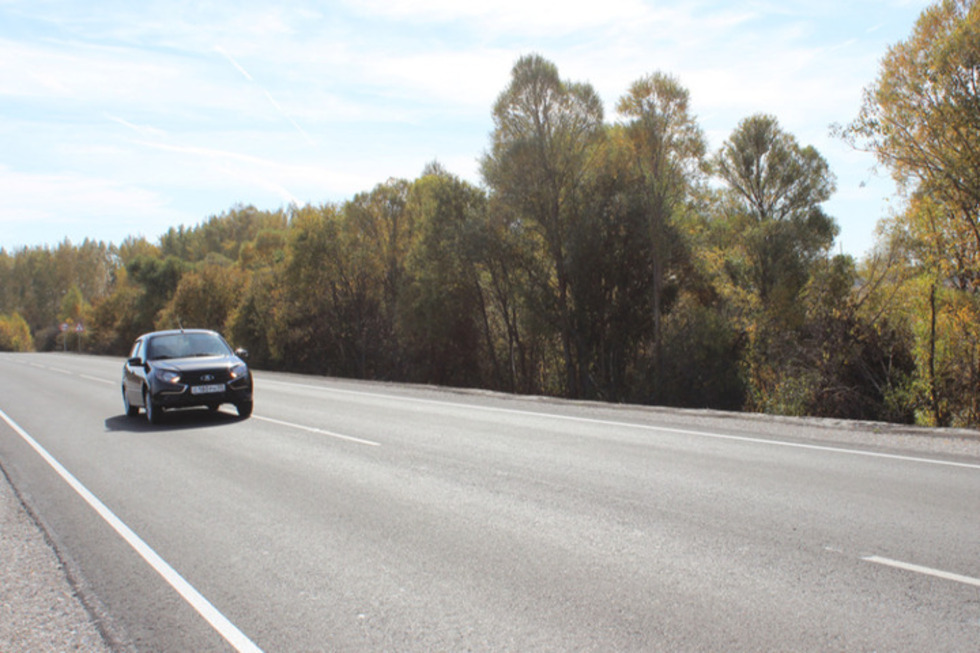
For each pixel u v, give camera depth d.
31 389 22.92
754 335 24.47
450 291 35.81
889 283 21.05
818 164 30.41
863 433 10.02
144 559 5.23
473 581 4.51
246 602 4.30
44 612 4.28
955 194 16.70
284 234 68.25
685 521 5.74
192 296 61.66
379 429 11.63
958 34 15.35
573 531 5.55
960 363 17.56
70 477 8.52
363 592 4.38
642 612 3.93
